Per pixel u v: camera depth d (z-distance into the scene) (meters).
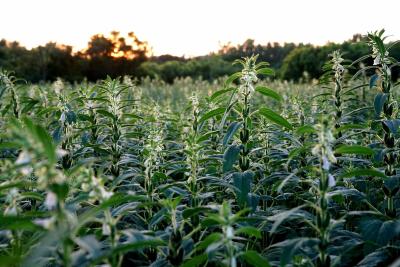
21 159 1.99
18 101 6.02
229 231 2.49
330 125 2.85
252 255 2.63
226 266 2.86
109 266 2.38
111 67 49.22
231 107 4.08
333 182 2.79
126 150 6.46
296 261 3.10
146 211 4.30
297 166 5.67
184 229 4.14
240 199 3.77
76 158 5.24
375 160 3.88
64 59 43.12
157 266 3.13
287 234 4.59
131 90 10.54
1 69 6.12
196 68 42.84
